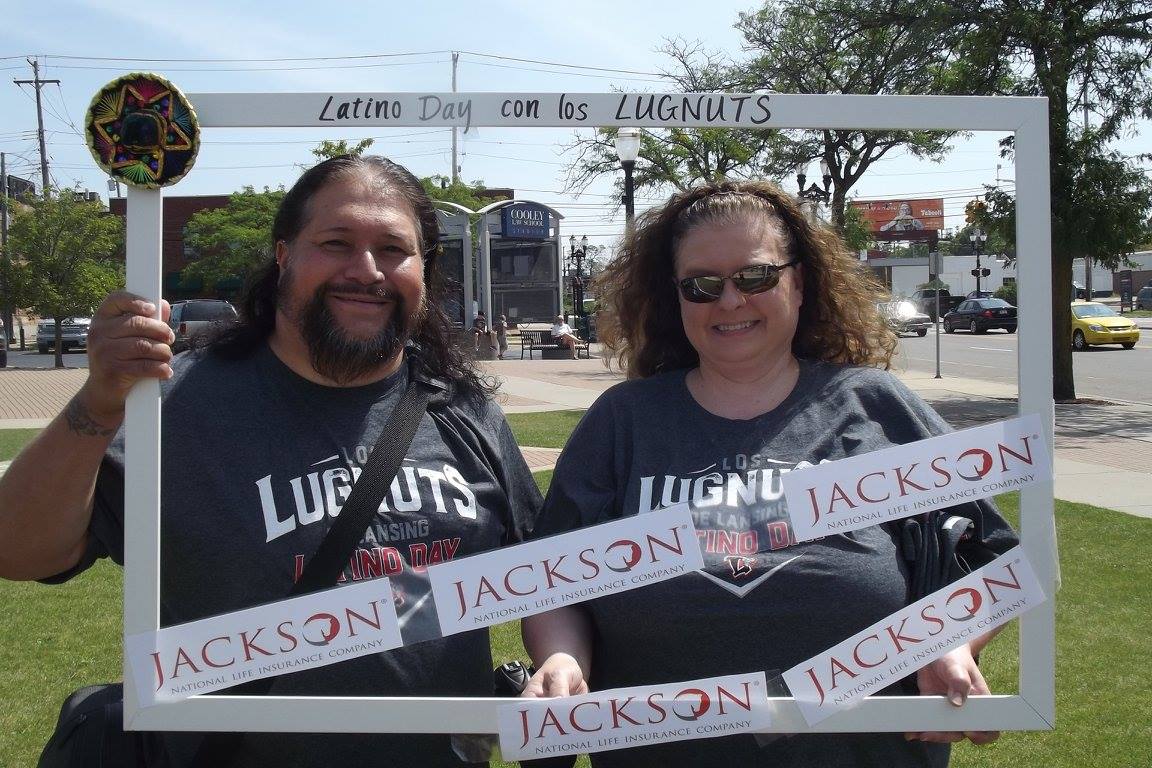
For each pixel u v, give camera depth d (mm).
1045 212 1869
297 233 1954
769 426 1946
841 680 1809
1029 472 1870
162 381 1968
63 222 24094
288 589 1868
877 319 2322
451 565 1845
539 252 34656
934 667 1854
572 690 1810
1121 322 26625
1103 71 14008
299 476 1923
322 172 1967
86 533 1931
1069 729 3680
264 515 1887
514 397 15875
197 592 1884
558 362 25141
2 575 1870
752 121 1884
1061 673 4172
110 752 1915
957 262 57188
